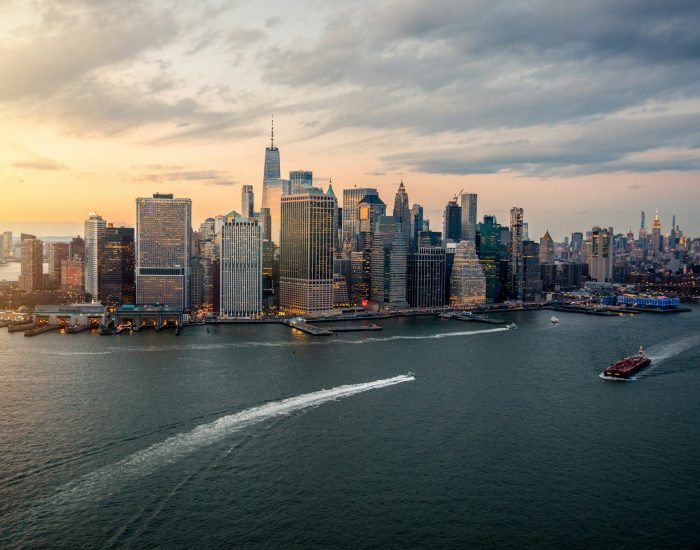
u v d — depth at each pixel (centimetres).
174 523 18788
